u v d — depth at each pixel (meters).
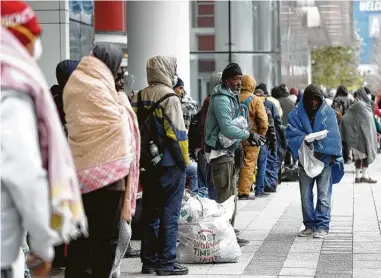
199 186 13.96
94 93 7.46
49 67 19.30
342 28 63.69
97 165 7.45
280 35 34.34
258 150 18.45
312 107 13.27
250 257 11.67
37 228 4.53
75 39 20.16
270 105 19.97
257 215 16.22
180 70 20.36
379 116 36.72
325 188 13.44
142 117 9.88
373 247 12.46
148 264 10.39
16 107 4.55
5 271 4.74
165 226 10.14
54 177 4.63
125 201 7.71
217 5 32.06
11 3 4.79
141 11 20.06
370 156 22.66
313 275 10.41
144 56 20.16
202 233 11.03
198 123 14.00
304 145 13.25
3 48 4.64
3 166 4.47
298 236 13.56
